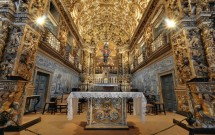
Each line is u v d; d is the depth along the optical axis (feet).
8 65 13.93
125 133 11.73
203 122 11.44
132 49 60.23
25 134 11.20
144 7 39.58
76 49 50.72
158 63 29.78
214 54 14.84
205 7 16.31
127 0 46.91
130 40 58.59
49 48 24.56
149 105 20.97
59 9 31.78
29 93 19.33
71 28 42.22
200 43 16.30
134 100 15.28
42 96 25.98
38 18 17.89
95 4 52.47
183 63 17.66
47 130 12.45
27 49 15.89
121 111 13.83
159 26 30.89
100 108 13.85
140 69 46.52
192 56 15.98
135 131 12.35
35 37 17.54
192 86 12.61
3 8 14.42
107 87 18.76
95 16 60.85
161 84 28.63
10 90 12.18
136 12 47.24
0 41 13.82
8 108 11.96
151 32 33.86
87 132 11.98
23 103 13.17
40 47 22.49
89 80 59.88
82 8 48.42
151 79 34.47
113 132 12.02
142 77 43.80
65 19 36.47
